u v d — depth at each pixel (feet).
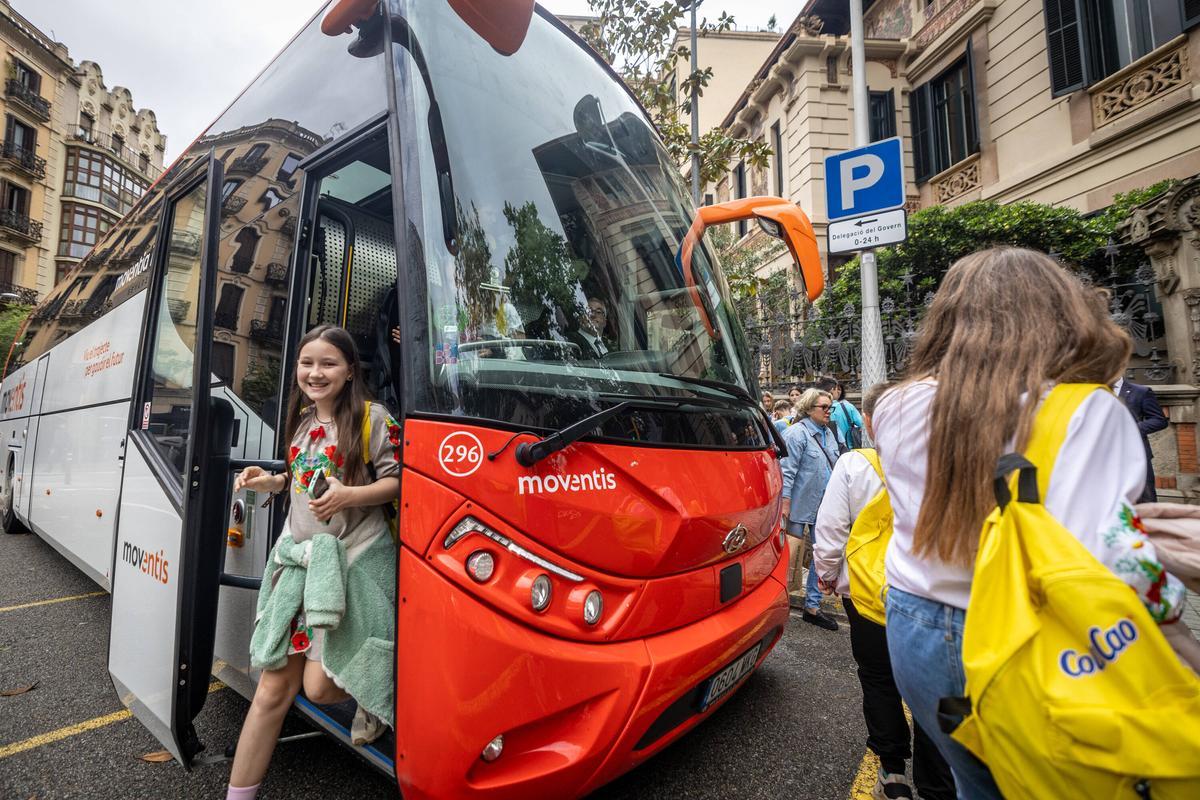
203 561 7.66
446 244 7.06
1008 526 3.58
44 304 25.05
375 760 7.08
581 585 6.56
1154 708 3.01
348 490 6.73
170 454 9.41
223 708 10.84
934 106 43.37
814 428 16.89
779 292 32.71
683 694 7.26
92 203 116.78
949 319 4.59
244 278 9.81
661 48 25.82
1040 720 3.17
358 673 6.65
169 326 10.77
